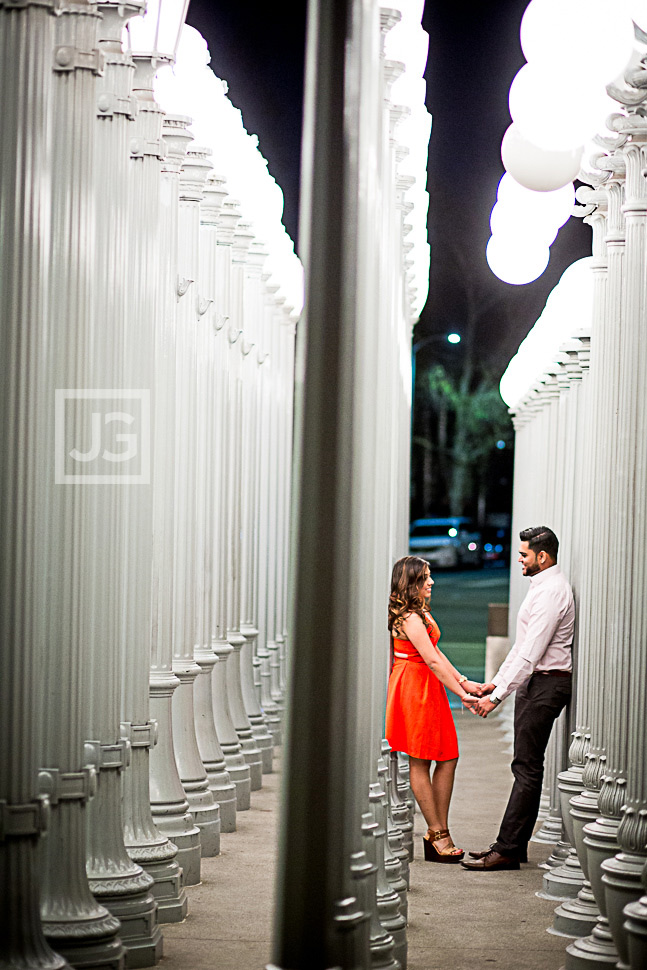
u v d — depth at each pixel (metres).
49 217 5.28
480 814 10.35
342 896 3.77
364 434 5.29
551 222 7.97
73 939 5.34
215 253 9.35
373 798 6.04
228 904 7.24
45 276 5.02
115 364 6.07
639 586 5.68
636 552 5.68
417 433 50.50
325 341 3.76
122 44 6.17
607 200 7.18
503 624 17.83
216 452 10.12
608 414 7.22
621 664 6.19
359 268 4.48
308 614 3.72
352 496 3.79
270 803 10.62
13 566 4.89
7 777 4.89
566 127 5.31
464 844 9.14
